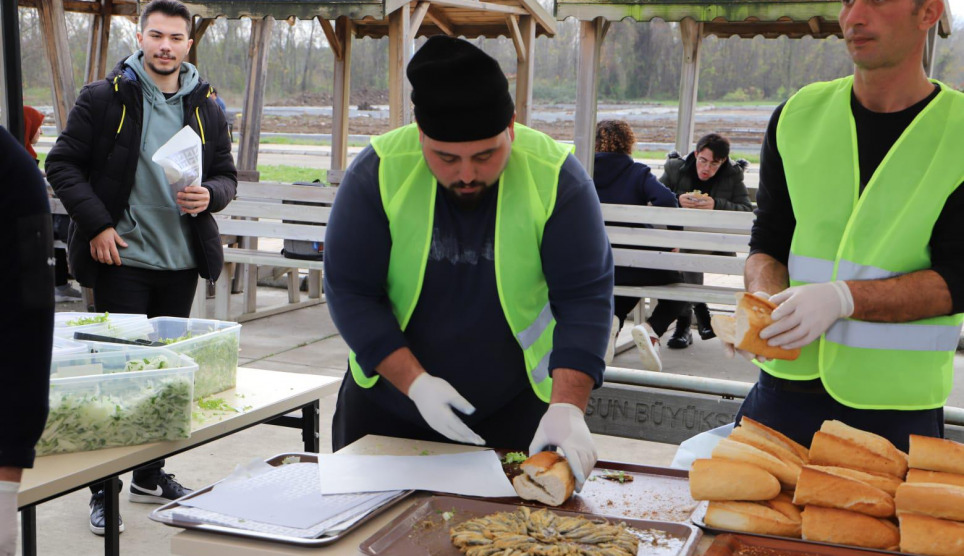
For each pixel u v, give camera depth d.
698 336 7.09
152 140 3.54
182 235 3.62
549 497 1.68
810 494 1.52
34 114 6.82
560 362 1.88
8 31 2.46
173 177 3.41
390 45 6.25
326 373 5.75
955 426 2.63
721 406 2.81
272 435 4.65
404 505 1.71
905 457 1.58
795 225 2.16
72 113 3.48
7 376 1.48
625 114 16.00
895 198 1.89
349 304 1.96
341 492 1.73
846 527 1.48
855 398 1.99
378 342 1.91
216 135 3.75
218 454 4.34
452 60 1.67
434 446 2.04
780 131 2.09
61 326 2.59
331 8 6.16
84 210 3.40
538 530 1.50
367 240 1.94
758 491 1.55
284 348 6.40
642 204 5.85
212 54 14.20
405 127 2.01
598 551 1.42
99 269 3.55
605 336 1.93
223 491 1.73
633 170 5.87
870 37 1.80
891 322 1.86
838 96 2.00
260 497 1.71
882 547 1.47
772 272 2.12
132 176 3.50
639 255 5.75
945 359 2.00
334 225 1.97
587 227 1.93
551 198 1.91
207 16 6.49
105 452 2.07
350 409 2.24
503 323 2.02
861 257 1.93
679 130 8.23
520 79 7.67
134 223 3.53
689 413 2.86
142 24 3.55
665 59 16.80
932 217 1.87
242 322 7.18
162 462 3.59
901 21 1.78
